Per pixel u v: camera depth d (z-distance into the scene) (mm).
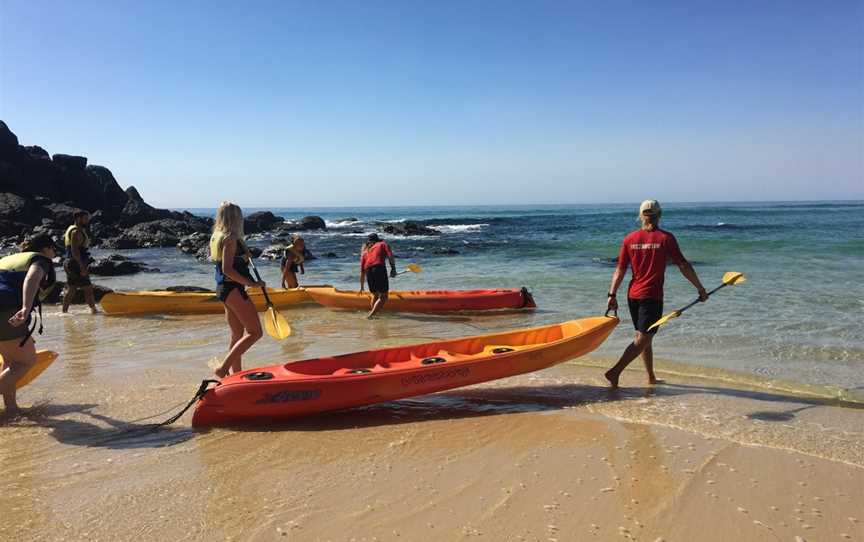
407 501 3400
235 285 5207
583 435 4387
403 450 4133
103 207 40656
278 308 11039
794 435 4352
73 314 10344
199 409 4547
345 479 3684
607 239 30297
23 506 3330
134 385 5641
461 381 5086
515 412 4914
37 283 4512
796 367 6246
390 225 40062
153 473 3756
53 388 5547
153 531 3078
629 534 3053
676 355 6758
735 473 3734
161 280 16125
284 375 4816
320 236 38062
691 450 4098
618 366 5512
